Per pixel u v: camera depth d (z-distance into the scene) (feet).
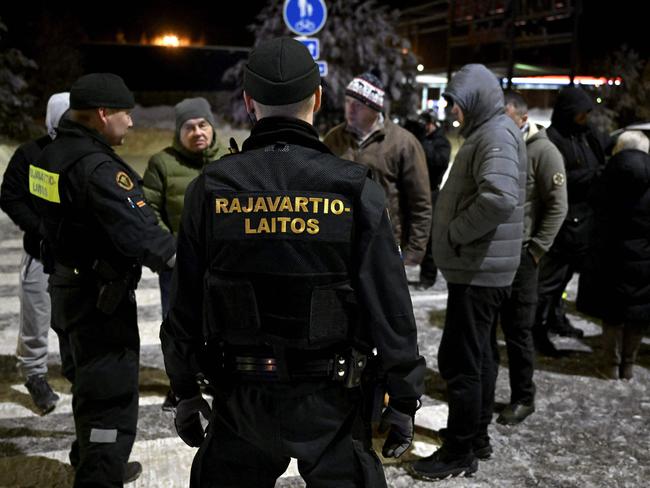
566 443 10.59
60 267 7.93
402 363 5.56
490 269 9.08
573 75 41.32
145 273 19.72
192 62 71.82
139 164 42.39
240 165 5.56
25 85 50.62
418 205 12.48
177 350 5.82
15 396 11.89
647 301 12.45
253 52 5.63
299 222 5.33
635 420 11.39
